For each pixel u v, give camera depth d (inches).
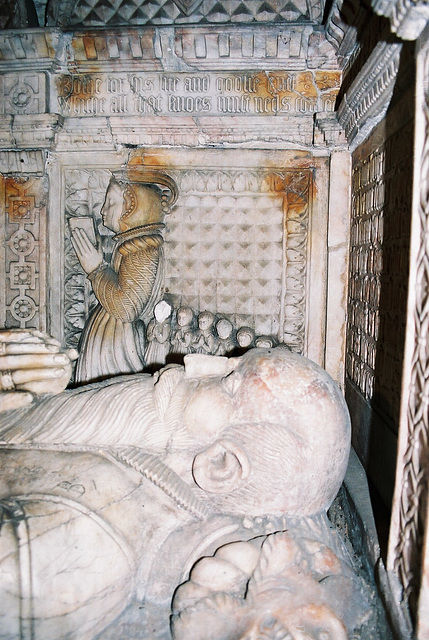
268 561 60.7
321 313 116.3
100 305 118.1
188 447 67.7
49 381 75.5
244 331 117.0
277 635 57.1
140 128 112.9
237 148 114.4
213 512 67.2
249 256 117.6
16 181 117.7
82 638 60.7
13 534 57.3
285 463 63.1
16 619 56.4
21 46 107.8
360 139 103.0
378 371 88.1
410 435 56.6
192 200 117.4
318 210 114.6
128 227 114.3
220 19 109.9
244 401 66.1
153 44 106.4
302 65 107.1
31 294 119.7
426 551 52.4
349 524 83.8
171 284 119.5
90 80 112.5
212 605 58.9
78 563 58.9
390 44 73.2
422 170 53.2
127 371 116.1
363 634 61.0
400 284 75.9
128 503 64.4
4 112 113.0
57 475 64.9
